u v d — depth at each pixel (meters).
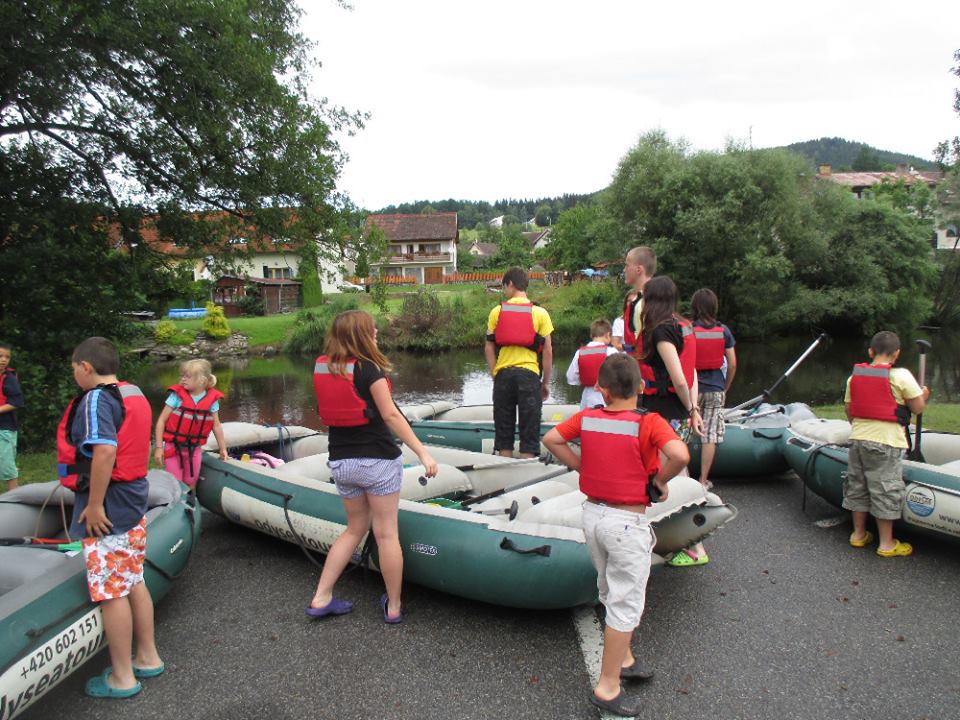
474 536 3.42
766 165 26.31
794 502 5.38
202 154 11.45
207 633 3.38
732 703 2.71
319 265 13.60
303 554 4.46
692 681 2.87
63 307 11.20
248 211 12.56
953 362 21.97
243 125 11.49
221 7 10.20
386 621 3.45
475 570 3.36
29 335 10.66
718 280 27.62
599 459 2.66
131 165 11.84
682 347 3.55
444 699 2.78
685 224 26.09
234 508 4.55
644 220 28.25
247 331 32.47
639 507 2.65
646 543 2.63
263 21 11.44
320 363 3.27
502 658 3.09
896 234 28.36
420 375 22.16
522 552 3.26
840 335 29.73
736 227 26.00
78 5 9.28
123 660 2.83
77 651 2.69
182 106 10.66
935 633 3.22
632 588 2.60
